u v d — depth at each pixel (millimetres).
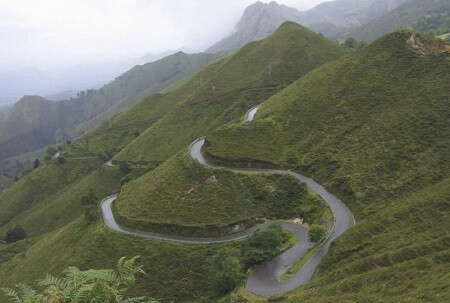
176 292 67875
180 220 82312
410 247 44656
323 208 74875
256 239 66625
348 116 100875
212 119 177375
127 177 158250
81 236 90625
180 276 70375
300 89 122125
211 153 97875
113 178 172750
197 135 171250
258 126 106375
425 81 100375
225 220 79188
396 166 80125
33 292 11750
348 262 50906
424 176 75562
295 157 93500
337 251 55875
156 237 80625
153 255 75438
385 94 102500
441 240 44250
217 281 60719
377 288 37281
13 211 192875
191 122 181625
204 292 65875
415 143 84250
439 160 78312
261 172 89688
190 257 72750
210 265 70125
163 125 187625
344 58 127375
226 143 101438
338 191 79375
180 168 96938
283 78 180000
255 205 82062
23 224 168000
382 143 87625
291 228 74125
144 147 180000
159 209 87438
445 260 38281
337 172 83688
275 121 107562
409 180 75312
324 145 94375
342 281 42625
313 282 49156
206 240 76812
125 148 189875
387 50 115625
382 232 56469
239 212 80688
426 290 31672
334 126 99688
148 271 72750
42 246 104562
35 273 88438
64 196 178125
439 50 109562
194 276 69562
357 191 76000
